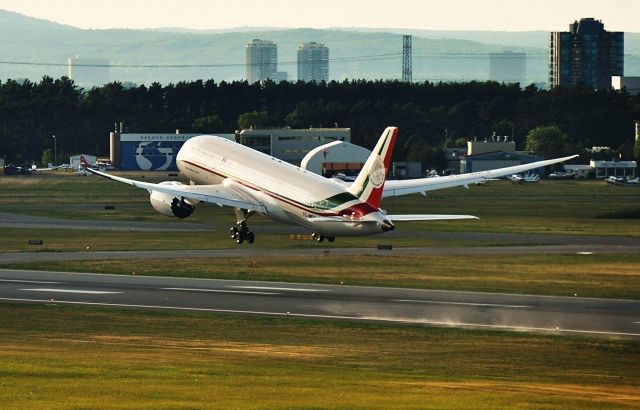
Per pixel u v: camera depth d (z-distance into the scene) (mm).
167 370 116188
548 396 106938
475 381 119125
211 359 130250
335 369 125125
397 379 117750
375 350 144250
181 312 174625
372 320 168500
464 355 141500
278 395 100625
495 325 164625
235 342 148750
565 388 115750
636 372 131750
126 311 175000
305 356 137500
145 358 128000
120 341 147750
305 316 171625
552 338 154125
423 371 128500
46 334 153750
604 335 156750
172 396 98438
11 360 120750
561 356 141500
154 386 104312
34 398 95938
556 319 169750
